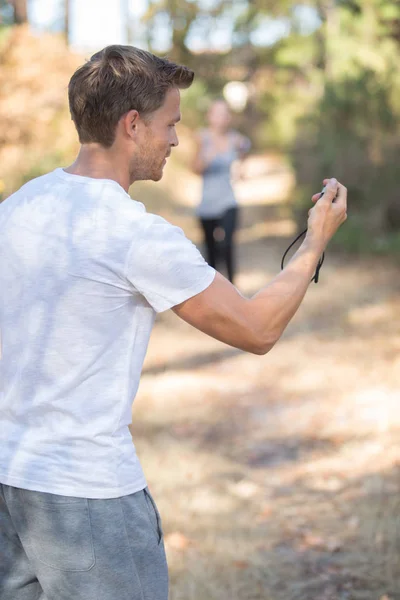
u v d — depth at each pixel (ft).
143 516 6.43
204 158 29.35
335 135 42.39
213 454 16.80
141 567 6.37
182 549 12.62
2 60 30.86
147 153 6.57
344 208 7.04
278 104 66.13
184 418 19.13
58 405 6.17
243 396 20.90
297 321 28.25
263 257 40.91
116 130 6.44
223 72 77.61
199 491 14.82
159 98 6.47
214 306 6.22
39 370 6.23
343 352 24.43
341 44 42.88
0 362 6.55
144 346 6.47
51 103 30.63
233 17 66.28
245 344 6.37
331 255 40.04
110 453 6.23
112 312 6.23
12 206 6.58
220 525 13.51
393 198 40.93
